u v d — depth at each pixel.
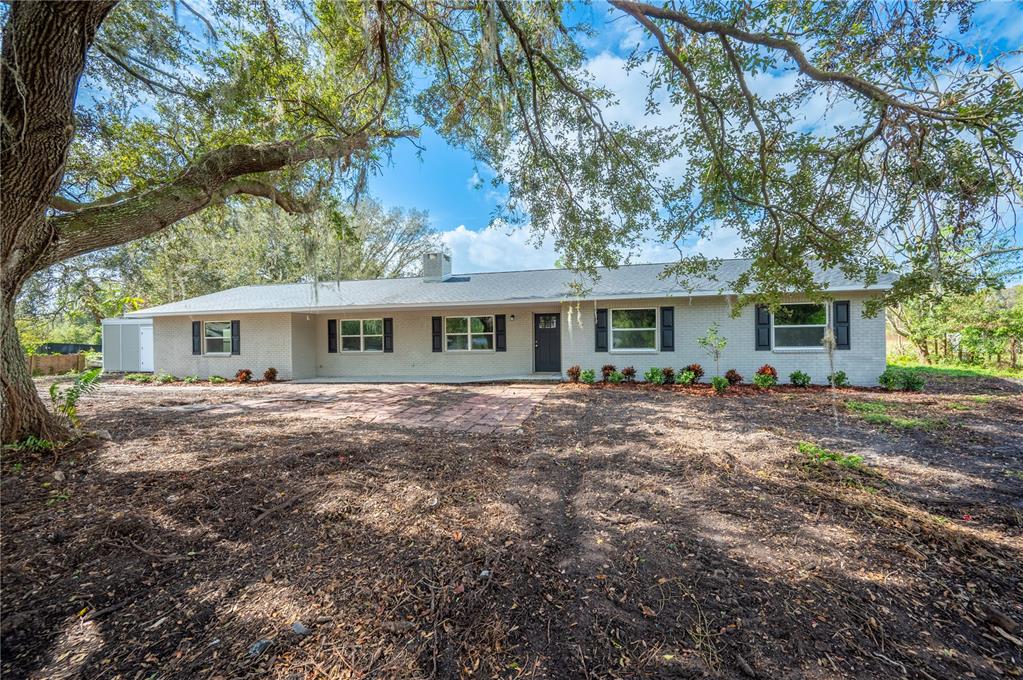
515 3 4.60
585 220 5.74
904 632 1.88
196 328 13.10
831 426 5.65
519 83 5.34
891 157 4.03
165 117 5.97
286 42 5.62
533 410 7.04
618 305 10.71
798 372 9.29
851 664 1.69
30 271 4.30
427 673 1.69
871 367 9.12
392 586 2.23
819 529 2.79
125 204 4.80
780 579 2.24
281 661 1.74
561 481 3.72
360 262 22.00
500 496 3.38
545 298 10.52
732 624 1.92
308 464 4.04
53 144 3.79
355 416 6.57
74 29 3.46
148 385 11.65
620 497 3.32
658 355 10.45
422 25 5.09
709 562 2.40
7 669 1.70
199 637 1.89
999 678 1.64
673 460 4.20
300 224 7.64
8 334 4.25
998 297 12.52
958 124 3.39
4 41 3.36
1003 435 5.09
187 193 5.16
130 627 1.94
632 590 2.16
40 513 2.96
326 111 6.09
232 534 2.79
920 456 4.34
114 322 15.44
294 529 2.84
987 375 11.07
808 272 4.90
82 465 3.94
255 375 12.60
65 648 1.82
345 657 1.77
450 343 12.66
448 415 6.65
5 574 2.27
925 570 2.34
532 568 2.38
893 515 3.00
